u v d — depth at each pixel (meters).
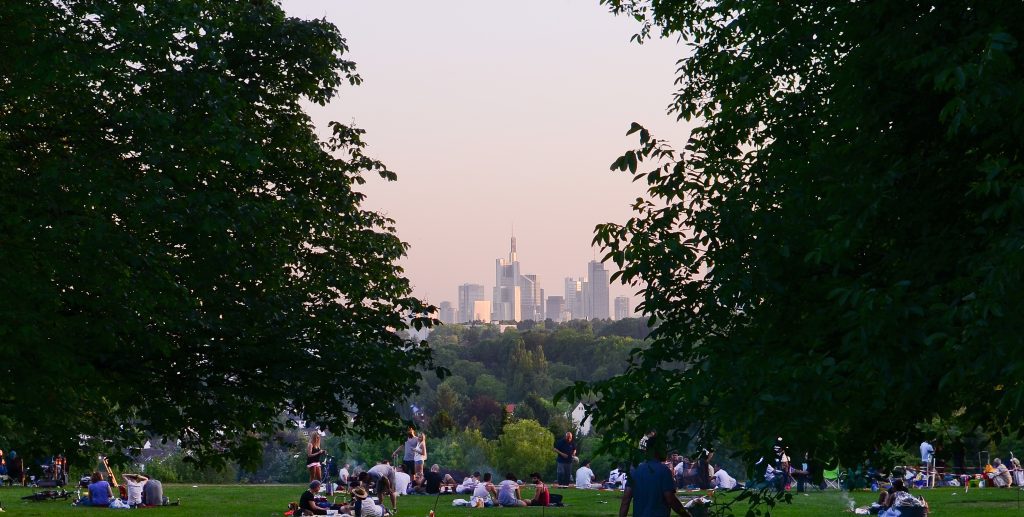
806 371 9.12
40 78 14.91
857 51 9.90
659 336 11.49
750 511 11.81
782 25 11.51
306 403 19.19
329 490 31.88
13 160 15.92
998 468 35.03
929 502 27.72
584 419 11.15
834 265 10.36
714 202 11.05
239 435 20.41
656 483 12.79
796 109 12.13
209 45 17.27
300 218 19.72
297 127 20.86
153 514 25.56
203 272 17.27
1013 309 7.88
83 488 31.58
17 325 14.38
